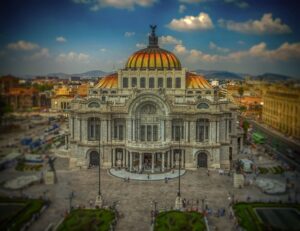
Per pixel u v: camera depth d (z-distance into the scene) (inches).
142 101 5054.1
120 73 5684.1
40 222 3353.8
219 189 4311.0
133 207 3745.1
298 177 4758.9
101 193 4153.5
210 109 5078.7
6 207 3634.4
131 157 5049.2
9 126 4687.5
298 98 6235.2
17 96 4640.8
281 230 3125.0
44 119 5433.1
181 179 4690.0
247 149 6309.1
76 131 5300.2
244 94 7815.0
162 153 5000.0
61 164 5344.5
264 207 3688.5
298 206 3698.3
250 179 4630.9
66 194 4111.7
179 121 5167.3
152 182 4569.4
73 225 3221.0
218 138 5108.3
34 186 4379.9
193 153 5132.9
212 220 3422.7
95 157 5285.4
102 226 3230.8
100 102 5187.0
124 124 5221.5
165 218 3405.5
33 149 5187.0
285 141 6397.6
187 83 5728.3
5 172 4771.2
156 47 6131.9
